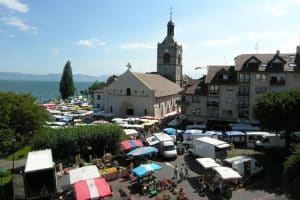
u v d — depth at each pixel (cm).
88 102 13488
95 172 3431
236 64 7012
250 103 6800
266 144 5231
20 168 4250
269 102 4934
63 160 4569
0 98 4594
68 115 8456
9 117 4378
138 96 8669
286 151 4959
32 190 3253
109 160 4553
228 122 7075
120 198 3362
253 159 3984
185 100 7600
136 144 4897
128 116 8638
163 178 3981
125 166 4472
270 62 6669
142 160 4525
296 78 6356
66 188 3469
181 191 3319
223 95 7119
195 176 4078
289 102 4788
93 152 4972
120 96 8912
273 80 6550
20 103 4688
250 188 3650
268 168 4344
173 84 10675
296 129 4859
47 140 4447
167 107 9494
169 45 11062
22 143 4503
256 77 6706
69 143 4600
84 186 3039
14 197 3419
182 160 4838
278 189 3600
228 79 7125
